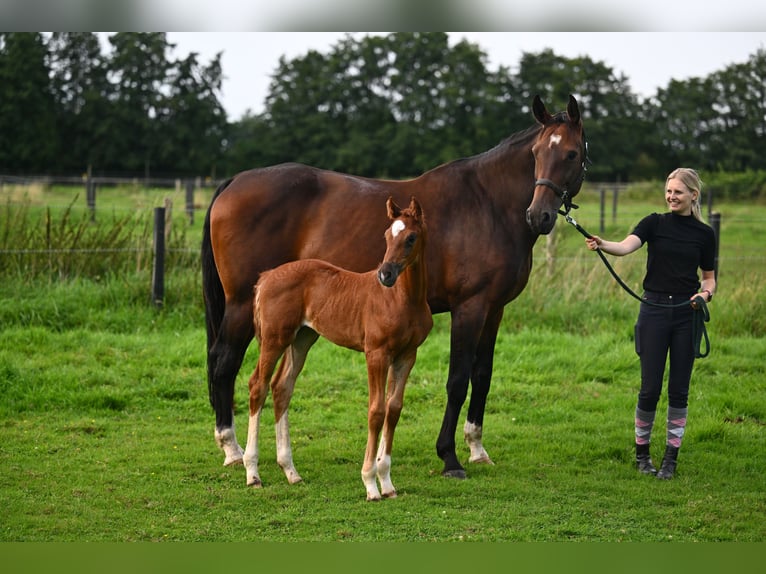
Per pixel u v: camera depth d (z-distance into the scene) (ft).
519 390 24.81
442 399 23.93
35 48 143.95
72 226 33.47
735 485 17.48
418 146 142.41
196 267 32.27
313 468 18.21
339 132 150.71
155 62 151.53
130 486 16.78
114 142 147.23
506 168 18.66
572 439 20.72
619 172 145.38
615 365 27.07
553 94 145.07
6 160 142.92
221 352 18.85
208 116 150.51
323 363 26.66
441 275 18.43
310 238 18.85
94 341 27.22
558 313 32.24
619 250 17.90
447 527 14.88
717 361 27.55
